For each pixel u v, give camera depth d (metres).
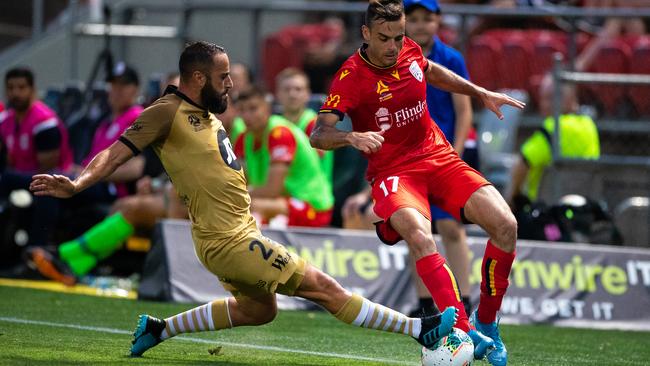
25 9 45.78
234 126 33.72
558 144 33.69
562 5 43.66
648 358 21.84
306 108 36.19
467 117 24.38
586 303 28.45
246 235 17.66
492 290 18.69
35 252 31.45
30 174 34.03
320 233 29.08
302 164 31.98
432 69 19.52
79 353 18.56
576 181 35.28
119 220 31.62
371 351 20.91
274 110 36.88
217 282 28.64
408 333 17.62
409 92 18.80
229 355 19.33
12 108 34.84
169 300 28.12
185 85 17.81
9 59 44.88
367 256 28.97
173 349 19.75
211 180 17.61
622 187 35.78
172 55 44.75
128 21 42.78
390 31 18.09
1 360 17.28
